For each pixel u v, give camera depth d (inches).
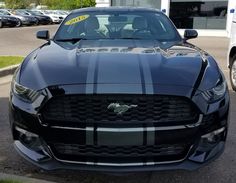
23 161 155.1
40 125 122.8
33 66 137.3
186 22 944.9
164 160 123.1
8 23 1238.3
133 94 117.6
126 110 117.9
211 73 134.0
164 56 142.4
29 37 818.2
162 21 204.1
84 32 192.9
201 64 137.8
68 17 208.1
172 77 124.3
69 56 142.7
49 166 123.8
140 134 118.3
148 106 118.7
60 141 121.6
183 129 120.8
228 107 134.2
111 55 140.4
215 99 127.7
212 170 149.3
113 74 123.5
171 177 143.4
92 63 131.9
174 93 119.2
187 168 123.2
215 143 129.9
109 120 118.5
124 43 168.6
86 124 118.6
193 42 738.8
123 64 130.4
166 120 119.6
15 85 134.3
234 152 166.7
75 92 118.6
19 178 135.3
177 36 193.8
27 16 1385.3
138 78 122.0
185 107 120.9
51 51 153.2
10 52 539.2
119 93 117.3
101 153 120.7
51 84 123.0
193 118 121.8
